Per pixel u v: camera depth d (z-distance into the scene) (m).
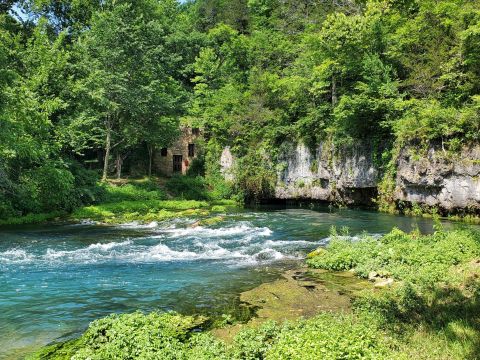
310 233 20.42
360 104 26.55
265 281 11.76
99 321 8.00
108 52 36.19
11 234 21.05
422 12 26.12
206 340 7.33
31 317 9.03
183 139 47.38
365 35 28.98
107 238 19.91
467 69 24.73
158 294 10.62
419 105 25.09
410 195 25.58
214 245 17.70
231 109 41.94
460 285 9.68
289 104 36.03
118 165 42.22
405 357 5.95
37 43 33.09
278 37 48.75
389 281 10.86
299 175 34.28
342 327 7.16
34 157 25.09
